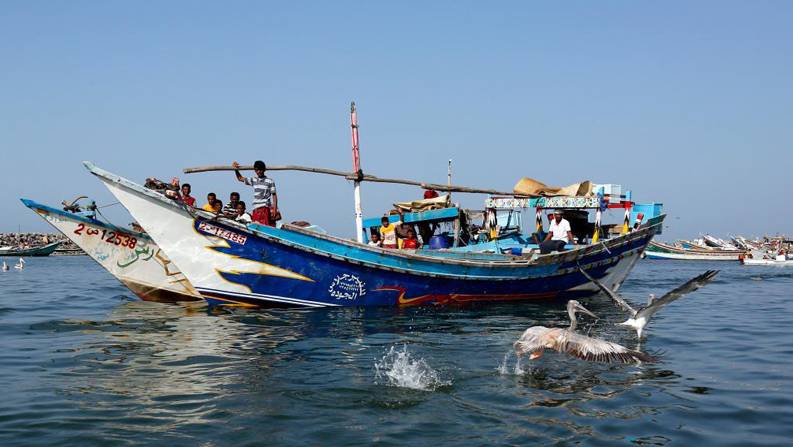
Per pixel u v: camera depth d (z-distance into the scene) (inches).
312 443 227.0
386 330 462.3
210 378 315.0
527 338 248.8
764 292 858.8
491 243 706.8
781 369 346.3
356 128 622.2
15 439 229.3
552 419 255.0
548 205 725.3
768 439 236.7
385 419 252.8
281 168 597.0
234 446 223.8
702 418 259.4
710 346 414.6
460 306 609.9
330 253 561.6
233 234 541.6
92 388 295.9
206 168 570.3
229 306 576.1
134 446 223.5
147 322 494.9
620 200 743.1
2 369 332.5
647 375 328.5
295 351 381.7
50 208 603.5
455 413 261.0
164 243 535.5
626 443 231.0
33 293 757.3
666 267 1786.4
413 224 737.6
